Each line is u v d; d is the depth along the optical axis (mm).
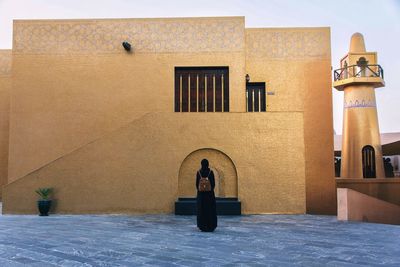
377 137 19578
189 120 12938
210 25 14953
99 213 12758
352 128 19734
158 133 12938
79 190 12852
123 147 12930
